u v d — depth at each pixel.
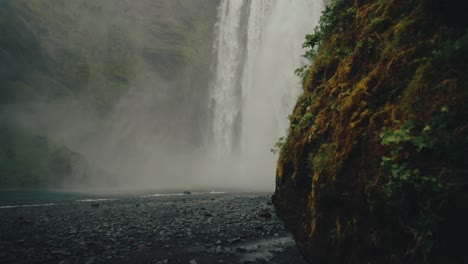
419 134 2.58
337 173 3.52
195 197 20.06
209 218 10.98
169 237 8.34
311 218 4.33
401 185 2.58
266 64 47.78
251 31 51.34
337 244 3.55
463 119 2.39
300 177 4.78
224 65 54.25
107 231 9.21
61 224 10.52
